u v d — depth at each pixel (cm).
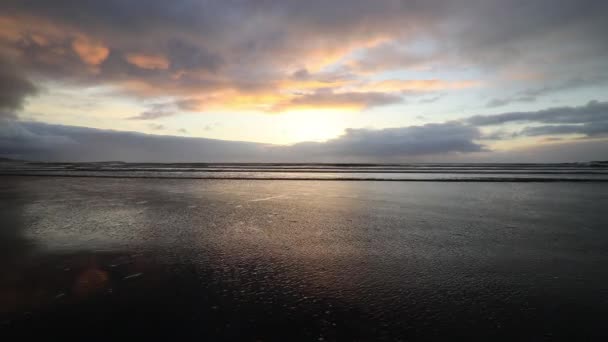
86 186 2247
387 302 474
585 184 2439
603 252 725
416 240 828
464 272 598
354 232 912
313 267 622
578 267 626
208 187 2211
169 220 1073
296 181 2755
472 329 402
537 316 434
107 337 384
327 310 449
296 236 863
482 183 2530
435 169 5809
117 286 529
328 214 1199
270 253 710
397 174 3888
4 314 437
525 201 1552
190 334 390
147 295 495
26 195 1723
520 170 5303
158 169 5256
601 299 485
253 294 499
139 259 664
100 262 646
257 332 394
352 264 641
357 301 477
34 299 482
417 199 1620
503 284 542
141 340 378
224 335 388
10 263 639
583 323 416
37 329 401
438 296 495
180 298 484
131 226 975
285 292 507
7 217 1112
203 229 941
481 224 1028
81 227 958
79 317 430
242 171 4806
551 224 1028
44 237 839
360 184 2461
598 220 1091
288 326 408
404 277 573
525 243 802
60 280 553
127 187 2189
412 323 415
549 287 530
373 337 384
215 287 525
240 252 716
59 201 1506
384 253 715
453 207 1368
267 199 1612
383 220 1091
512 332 395
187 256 685
